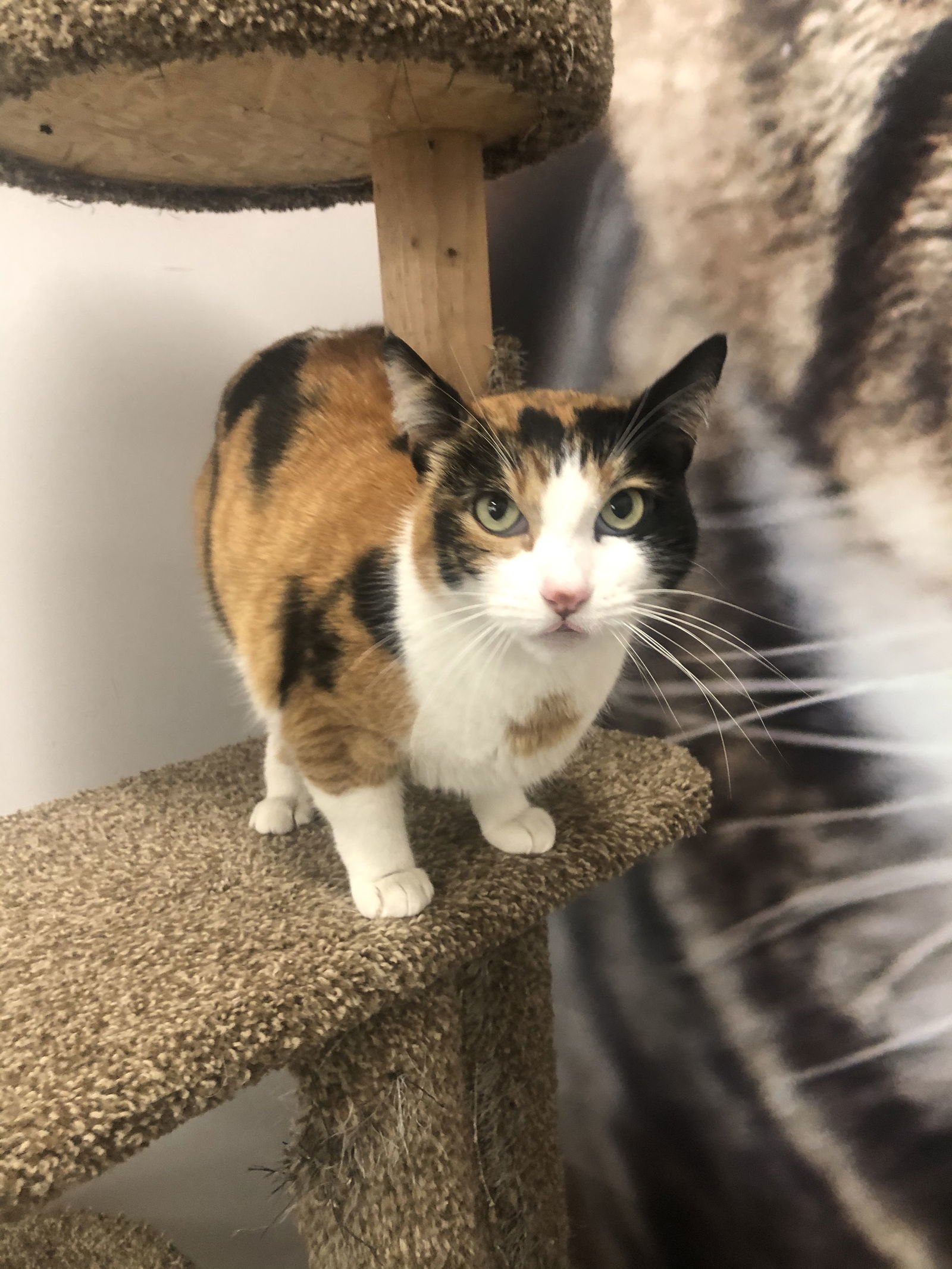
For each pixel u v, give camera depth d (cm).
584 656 74
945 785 95
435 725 74
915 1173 103
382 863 76
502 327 118
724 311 104
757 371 103
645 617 89
